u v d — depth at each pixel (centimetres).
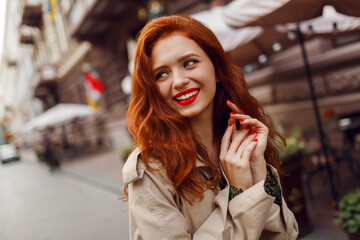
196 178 90
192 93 91
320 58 507
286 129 539
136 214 80
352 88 472
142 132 88
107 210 498
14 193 874
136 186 82
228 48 370
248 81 662
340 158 359
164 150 88
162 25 91
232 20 272
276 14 232
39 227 485
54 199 668
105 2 1024
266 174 97
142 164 85
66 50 1923
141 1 1002
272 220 92
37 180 1064
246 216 83
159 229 77
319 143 394
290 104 568
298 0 212
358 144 365
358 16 211
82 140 1922
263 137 97
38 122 1534
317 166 326
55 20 2048
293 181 266
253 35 386
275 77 592
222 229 81
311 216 303
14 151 2453
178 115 91
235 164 91
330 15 305
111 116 1415
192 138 92
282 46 531
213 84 95
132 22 1114
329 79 502
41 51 2731
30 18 2389
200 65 92
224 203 86
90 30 1280
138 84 96
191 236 87
